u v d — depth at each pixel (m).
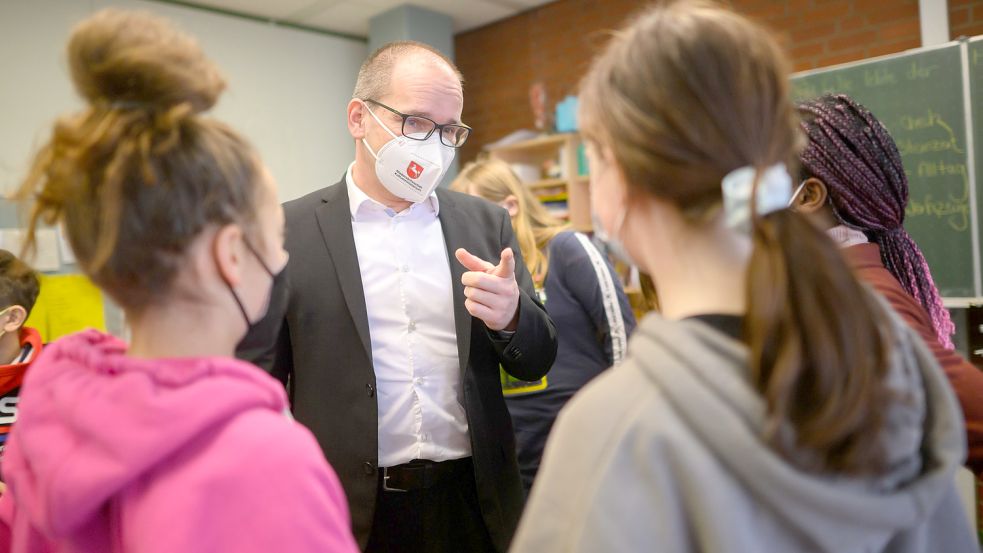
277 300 1.01
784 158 0.53
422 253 1.34
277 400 0.60
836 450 0.47
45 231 2.74
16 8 3.14
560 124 3.99
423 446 1.25
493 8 4.36
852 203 0.96
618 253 0.64
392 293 1.30
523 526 0.55
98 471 0.51
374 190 1.36
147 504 0.53
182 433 0.52
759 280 0.48
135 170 0.52
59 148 0.53
